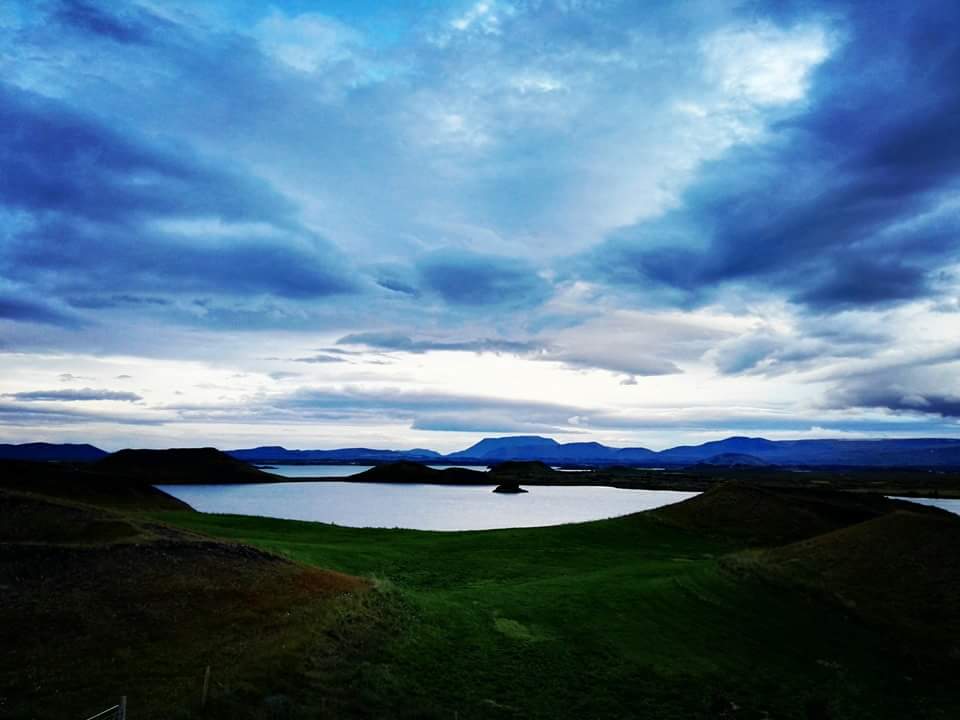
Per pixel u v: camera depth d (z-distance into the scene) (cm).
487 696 2169
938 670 2775
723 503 7000
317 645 2162
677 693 2366
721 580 3838
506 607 3175
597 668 2516
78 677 1731
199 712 1598
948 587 3459
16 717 1495
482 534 5800
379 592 2933
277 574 2889
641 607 3294
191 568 2717
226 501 14400
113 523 3130
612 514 12194
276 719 1669
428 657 2370
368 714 1839
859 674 2698
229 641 2092
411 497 16762
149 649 1961
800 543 4491
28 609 2097
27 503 3209
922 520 4200
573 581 3850
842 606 3369
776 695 2427
